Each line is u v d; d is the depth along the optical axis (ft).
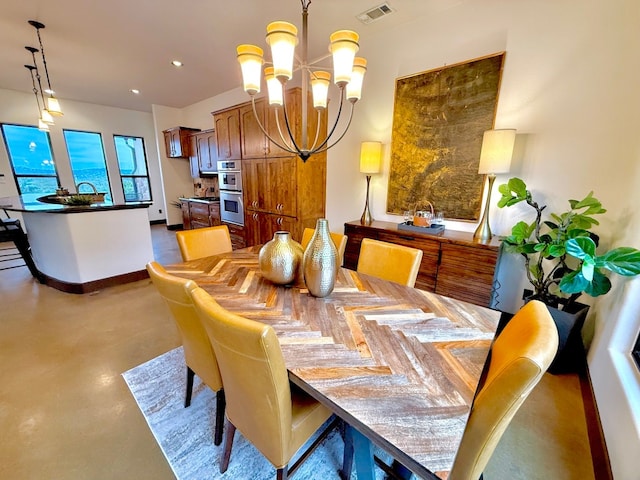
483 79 7.70
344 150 11.30
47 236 10.16
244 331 2.52
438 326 3.78
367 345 3.35
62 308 9.09
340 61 3.98
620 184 6.20
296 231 11.47
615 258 4.79
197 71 13.44
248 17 8.85
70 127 19.19
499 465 4.33
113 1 8.07
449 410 2.45
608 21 6.05
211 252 7.44
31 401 5.38
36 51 11.32
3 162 17.19
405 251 5.67
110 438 4.66
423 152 9.10
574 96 6.61
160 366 6.42
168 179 21.08
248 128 12.41
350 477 4.11
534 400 5.58
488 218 7.52
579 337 6.65
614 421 4.22
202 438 4.68
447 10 8.15
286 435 3.09
